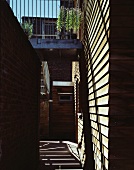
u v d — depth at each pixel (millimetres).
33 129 5902
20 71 4004
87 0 5797
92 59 4879
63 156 8289
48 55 7902
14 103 3545
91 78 5062
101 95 3660
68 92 13445
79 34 8047
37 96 6730
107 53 3164
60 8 7070
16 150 3688
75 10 7023
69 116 13367
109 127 3014
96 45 4262
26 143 4707
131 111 3000
